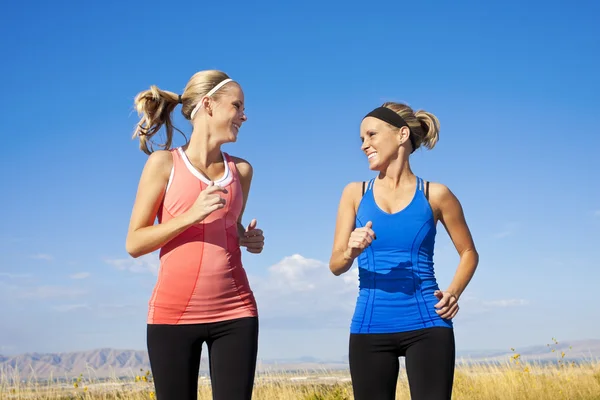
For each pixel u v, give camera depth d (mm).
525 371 10820
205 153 3139
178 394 2971
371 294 3340
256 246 3316
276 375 9500
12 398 6832
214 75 3211
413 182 3465
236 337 3027
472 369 11133
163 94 3299
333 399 7922
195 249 3020
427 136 3512
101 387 7602
